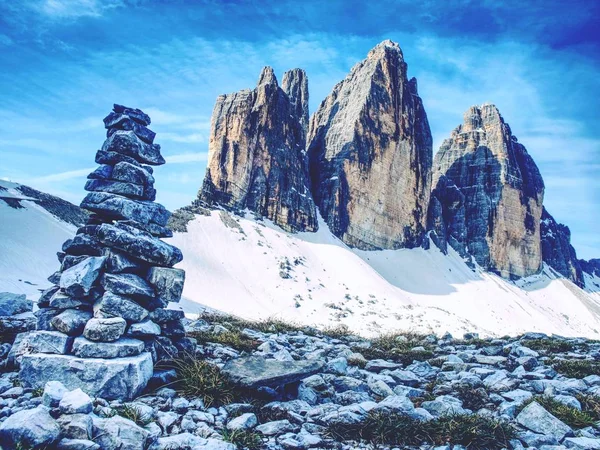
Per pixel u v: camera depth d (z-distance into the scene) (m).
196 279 61.94
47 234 52.34
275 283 73.31
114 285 9.49
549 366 13.48
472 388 10.81
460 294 113.81
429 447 7.45
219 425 7.66
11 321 12.09
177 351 10.59
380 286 88.56
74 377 8.44
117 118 11.46
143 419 7.40
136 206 10.62
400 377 11.83
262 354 13.16
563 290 160.62
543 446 7.41
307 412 8.67
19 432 5.75
